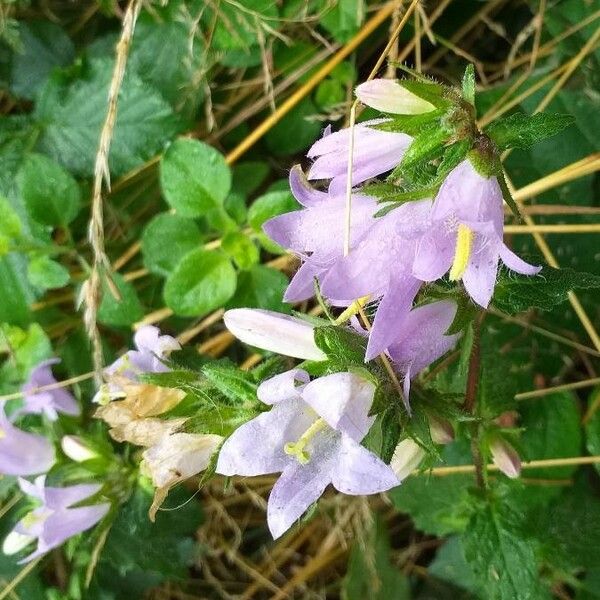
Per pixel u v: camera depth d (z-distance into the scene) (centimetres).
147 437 16
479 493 20
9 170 25
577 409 24
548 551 23
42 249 25
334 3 24
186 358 22
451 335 15
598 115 25
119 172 25
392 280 14
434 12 26
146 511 24
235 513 30
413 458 17
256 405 15
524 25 27
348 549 30
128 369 19
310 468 14
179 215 24
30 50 27
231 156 26
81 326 26
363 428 14
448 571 27
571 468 24
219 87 26
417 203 14
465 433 20
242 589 30
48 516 20
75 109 25
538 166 25
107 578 26
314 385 13
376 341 14
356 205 14
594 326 25
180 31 25
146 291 27
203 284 23
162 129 25
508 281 17
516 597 20
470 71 14
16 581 25
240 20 24
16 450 21
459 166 13
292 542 30
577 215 25
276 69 26
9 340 25
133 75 25
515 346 25
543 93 25
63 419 22
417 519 25
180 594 30
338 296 14
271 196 23
